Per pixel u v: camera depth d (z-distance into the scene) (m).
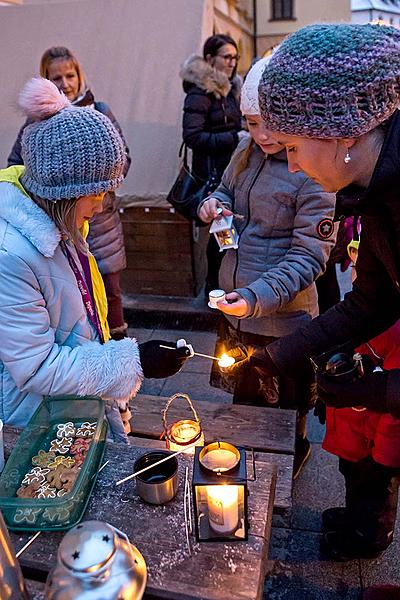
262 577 0.90
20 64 3.81
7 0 4.26
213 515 0.93
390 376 1.07
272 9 17.53
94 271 1.50
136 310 3.70
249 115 1.60
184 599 0.85
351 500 1.65
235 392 1.98
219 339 2.08
